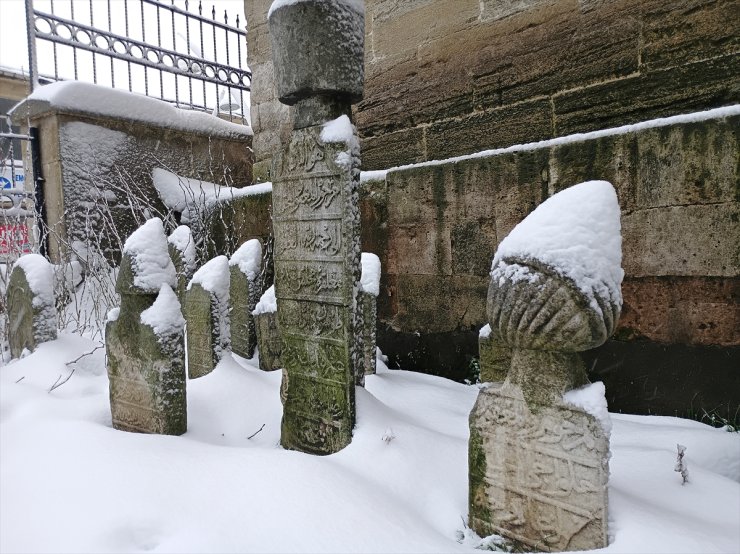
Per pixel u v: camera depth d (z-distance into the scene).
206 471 2.49
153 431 3.20
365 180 5.38
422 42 5.59
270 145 7.61
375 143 6.11
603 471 1.93
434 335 4.96
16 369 4.31
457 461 2.70
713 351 3.43
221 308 4.34
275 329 4.60
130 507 2.21
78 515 2.18
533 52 4.75
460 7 5.25
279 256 3.40
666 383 3.62
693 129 3.39
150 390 3.18
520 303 2.04
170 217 7.30
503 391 2.22
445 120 5.47
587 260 1.95
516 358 2.18
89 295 6.48
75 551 2.00
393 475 2.54
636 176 3.65
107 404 3.64
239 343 5.23
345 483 2.36
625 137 3.68
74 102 6.60
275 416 3.72
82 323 5.99
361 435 2.86
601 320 1.94
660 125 3.53
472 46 5.19
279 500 2.24
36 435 2.94
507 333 2.12
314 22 2.89
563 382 2.05
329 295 3.06
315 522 2.10
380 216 5.28
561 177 4.01
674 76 3.96
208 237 7.00
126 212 7.21
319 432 3.16
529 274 2.02
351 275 2.96
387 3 5.85
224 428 3.54
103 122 6.98
